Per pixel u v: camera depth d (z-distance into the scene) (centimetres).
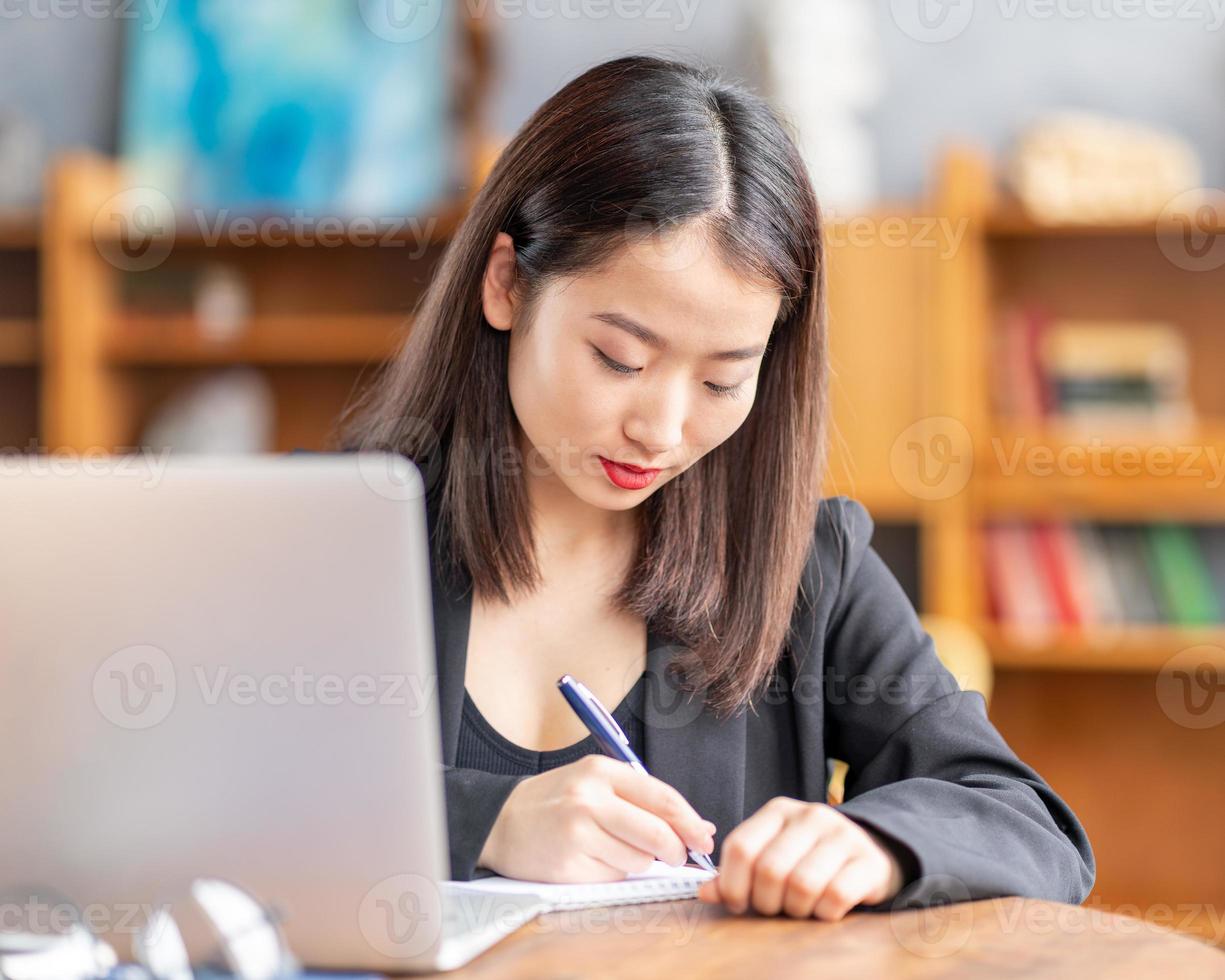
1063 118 286
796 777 128
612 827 97
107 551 77
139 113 314
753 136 117
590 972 78
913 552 309
